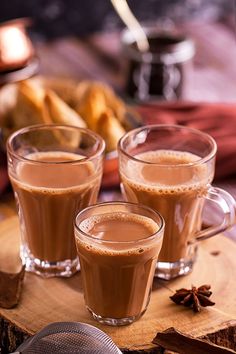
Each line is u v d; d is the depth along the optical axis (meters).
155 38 1.15
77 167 0.71
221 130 0.97
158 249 0.65
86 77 1.21
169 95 1.13
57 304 0.69
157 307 0.69
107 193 0.89
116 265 0.64
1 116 0.93
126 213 0.67
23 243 0.74
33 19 1.36
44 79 1.02
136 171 0.70
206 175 0.70
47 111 0.90
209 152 0.72
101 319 0.67
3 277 0.71
